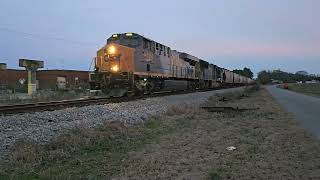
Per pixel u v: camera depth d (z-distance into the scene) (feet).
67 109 67.82
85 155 38.52
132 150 41.29
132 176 31.17
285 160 35.58
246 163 34.60
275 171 31.91
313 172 31.45
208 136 49.55
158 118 67.87
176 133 52.85
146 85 114.83
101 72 105.09
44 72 263.70
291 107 96.48
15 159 34.32
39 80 264.72
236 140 46.16
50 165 34.50
